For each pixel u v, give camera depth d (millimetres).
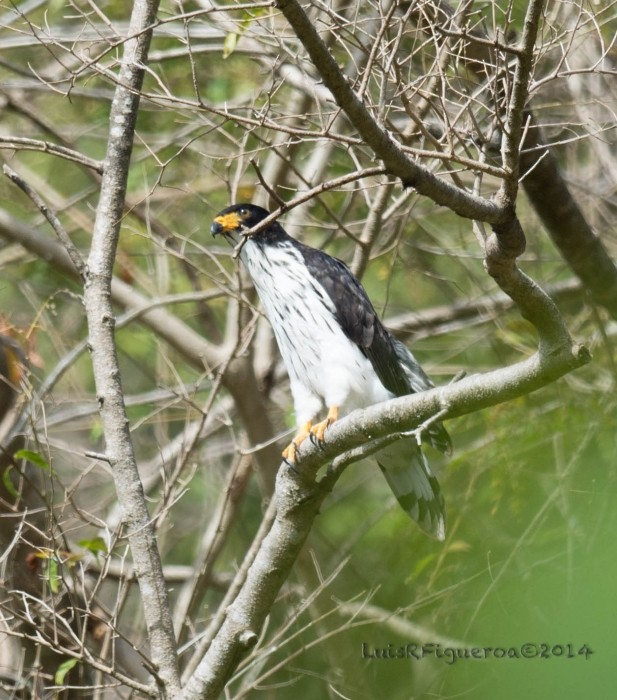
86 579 10562
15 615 7863
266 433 12586
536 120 9492
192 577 12242
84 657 7719
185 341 12930
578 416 12047
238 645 7766
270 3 5754
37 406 11883
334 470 7730
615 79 11250
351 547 13094
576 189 13008
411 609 11148
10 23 13320
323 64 5543
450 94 9766
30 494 10672
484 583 11422
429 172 6027
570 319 13250
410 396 6941
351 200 12375
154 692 7738
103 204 8805
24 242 13016
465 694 9039
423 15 7992
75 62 12000
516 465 12109
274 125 6496
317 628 12070
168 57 11570
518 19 10398
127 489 8117
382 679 11945
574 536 10633
